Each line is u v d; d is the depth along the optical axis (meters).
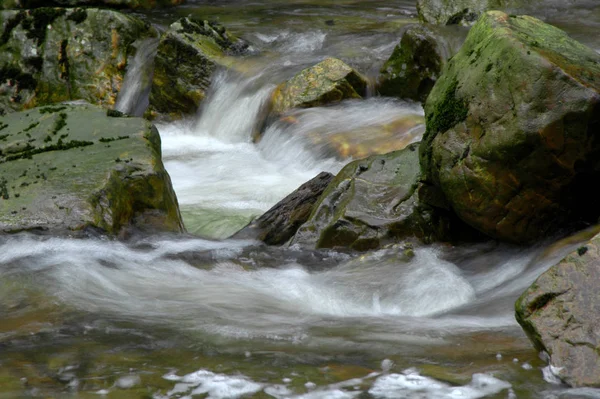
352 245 7.67
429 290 6.30
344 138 11.98
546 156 6.43
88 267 6.82
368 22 18.91
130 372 4.64
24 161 8.45
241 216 9.88
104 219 7.59
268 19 19.73
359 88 13.80
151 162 8.42
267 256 7.56
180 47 15.20
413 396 4.27
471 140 6.87
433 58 13.30
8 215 7.43
